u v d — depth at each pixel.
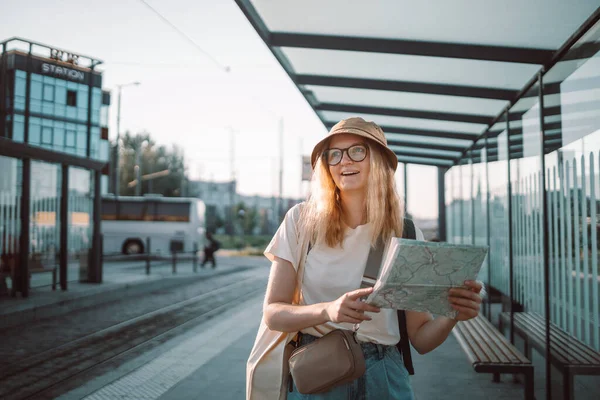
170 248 27.66
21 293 10.39
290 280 1.83
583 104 3.11
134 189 57.72
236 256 31.17
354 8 3.44
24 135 10.93
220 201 77.12
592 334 3.15
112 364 6.05
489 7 3.08
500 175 5.60
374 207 1.79
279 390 1.79
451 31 3.63
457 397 4.63
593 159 2.99
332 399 1.69
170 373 5.57
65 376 5.56
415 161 9.48
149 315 9.53
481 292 1.55
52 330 8.12
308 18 3.75
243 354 6.40
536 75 4.07
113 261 26.17
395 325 1.82
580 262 3.31
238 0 3.32
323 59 4.46
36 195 11.12
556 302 3.79
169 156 61.94
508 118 5.10
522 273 4.77
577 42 3.21
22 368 5.91
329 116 6.36
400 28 3.73
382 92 5.17
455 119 5.84
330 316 1.54
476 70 4.26
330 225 1.82
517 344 5.05
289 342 1.83
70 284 12.66
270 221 74.62
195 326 8.41
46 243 11.35
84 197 12.73
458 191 8.61
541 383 4.16
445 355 6.21
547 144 3.81
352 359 1.64
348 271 1.79
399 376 1.77
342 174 1.84
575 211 3.34
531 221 4.42
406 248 1.43
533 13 3.10
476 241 7.11
